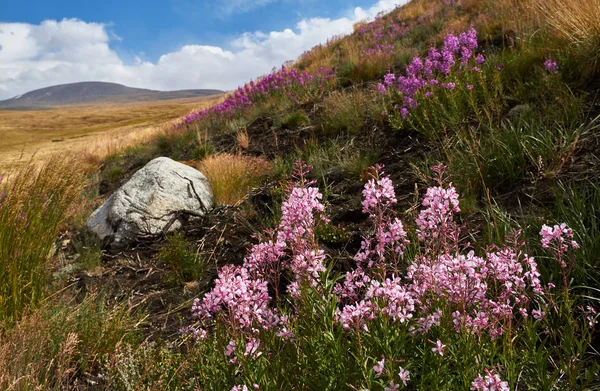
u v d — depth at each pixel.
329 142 7.66
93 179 11.50
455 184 4.51
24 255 3.98
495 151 4.57
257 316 1.88
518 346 2.19
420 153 5.81
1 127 89.00
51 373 2.90
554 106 5.05
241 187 7.18
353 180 6.04
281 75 13.16
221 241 5.59
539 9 8.05
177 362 2.82
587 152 4.16
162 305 4.29
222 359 2.12
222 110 12.78
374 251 2.25
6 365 2.52
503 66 6.49
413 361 1.75
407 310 1.82
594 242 2.79
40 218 4.30
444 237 2.05
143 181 6.67
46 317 3.41
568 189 3.71
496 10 10.38
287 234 2.10
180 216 6.50
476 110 5.43
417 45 11.66
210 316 2.06
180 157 10.81
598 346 2.29
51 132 69.75
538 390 1.83
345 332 1.89
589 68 5.39
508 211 3.81
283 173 7.22
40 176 4.55
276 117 10.77
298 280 2.00
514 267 1.94
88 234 6.41
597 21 5.54
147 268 5.24
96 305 3.94
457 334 1.77
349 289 2.17
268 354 1.85
